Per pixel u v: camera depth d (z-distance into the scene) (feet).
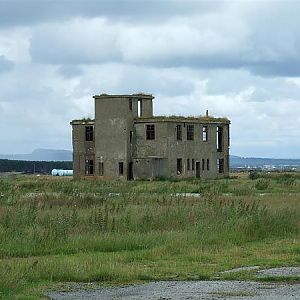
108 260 74.79
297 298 57.88
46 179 288.71
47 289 61.87
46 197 140.97
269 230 96.32
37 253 80.07
